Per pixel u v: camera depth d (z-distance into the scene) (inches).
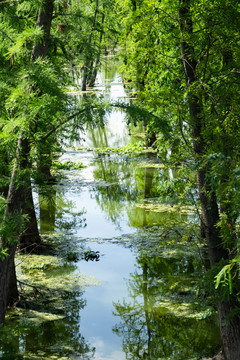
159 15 373.1
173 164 376.2
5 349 264.4
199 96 341.7
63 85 404.2
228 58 372.2
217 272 322.0
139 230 658.8
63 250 598.5
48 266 553.0
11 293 464.4
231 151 325.7
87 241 625.6
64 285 507.2
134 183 878.4
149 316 443.2
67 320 438.0
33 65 305.6
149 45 391.9
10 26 355.9
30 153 303.9
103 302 471.5
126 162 1039.0
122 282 513.0
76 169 992.9
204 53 365.4
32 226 592.4
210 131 334.6
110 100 377.4
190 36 351.9
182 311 449.4
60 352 386.3
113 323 433.7
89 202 783.7
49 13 347.9
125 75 449.7
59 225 687.7
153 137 1125.7
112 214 725.9
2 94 305.7
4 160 327.9
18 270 542.6
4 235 289.9
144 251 590.6
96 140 1298.0
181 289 487.8
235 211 261.0
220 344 400.2
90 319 438.9
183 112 358.6
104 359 378.3
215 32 349.1
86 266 552.7
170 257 568.4
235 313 319.3
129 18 382.9
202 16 345.1
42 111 285.7
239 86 362.3
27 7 360.2
